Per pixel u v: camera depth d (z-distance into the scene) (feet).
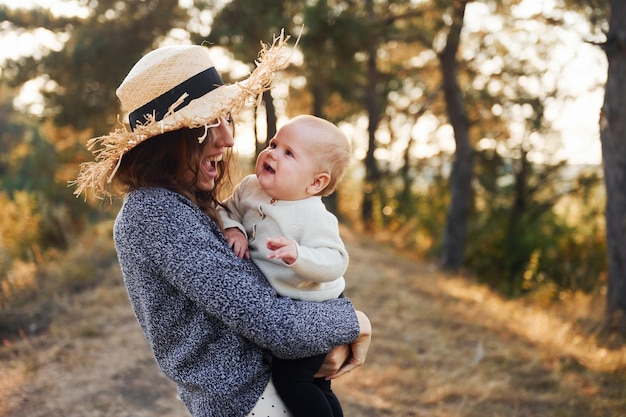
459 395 15.60
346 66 33.06
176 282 4.84
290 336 4.89
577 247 51.88
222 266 4.85
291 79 48.88
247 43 31.42
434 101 54.29
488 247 54.65
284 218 5.53
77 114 38.27
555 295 36.45
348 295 24.56
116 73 36.42
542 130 51.39
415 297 24.99
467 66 45.52
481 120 48.42
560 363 17.90
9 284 23.12
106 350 17.22
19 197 40.52
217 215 5.49
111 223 34.12
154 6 35.40
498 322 22.41
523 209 55.47
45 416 13.46
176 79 5.19
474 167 54.08
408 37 37.55
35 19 36.70
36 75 37.24
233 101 5.17
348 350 5.65
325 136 5.65
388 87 65.00
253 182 6.01
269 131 40.29
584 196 53.36
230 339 5.03
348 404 14.80
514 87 49.88
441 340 19.83
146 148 5.16
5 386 14.82
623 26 22.98
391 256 39.17
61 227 34.73
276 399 5.21
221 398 4.97
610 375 17.28
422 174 67.46
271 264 5.47
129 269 5.09
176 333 5.03
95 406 13.96
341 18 28.96
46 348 17.49
